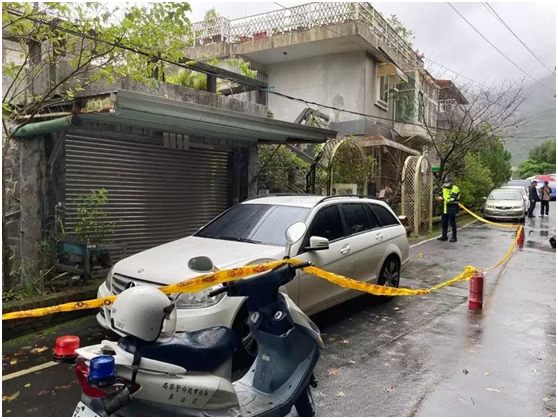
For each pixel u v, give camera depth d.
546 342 5.54
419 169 15.51
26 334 5.54
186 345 2.65
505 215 19.98
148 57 6.62
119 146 8.05
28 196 6.94
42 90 7.02
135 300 2.42
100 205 7.73
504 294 7.85
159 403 2.50
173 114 6.62
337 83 17.80
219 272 3.04
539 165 55.91
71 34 6.12
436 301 7.37
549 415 3.81
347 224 6.36
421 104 21.11
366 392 4.17
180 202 9.27
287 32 16.84
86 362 2.31
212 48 16.92
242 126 7.89
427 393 4.17
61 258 6.96
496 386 4.34
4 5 5.57
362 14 16.47
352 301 7.30
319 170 13.07
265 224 5.82
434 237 15.34
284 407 3.22
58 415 3.70
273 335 3.37
